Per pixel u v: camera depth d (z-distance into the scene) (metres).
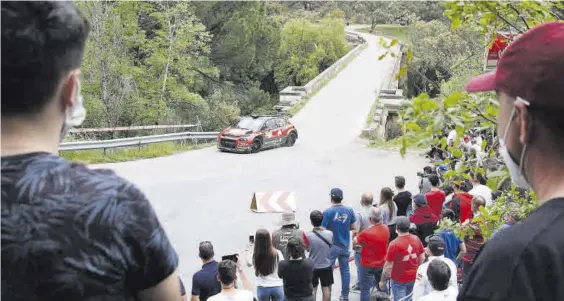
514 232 1.43
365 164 22.47
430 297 5.90
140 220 1.34
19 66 1.31
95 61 27.52
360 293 9.53
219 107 38.44
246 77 49.06
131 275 1.35
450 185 9.77
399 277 8.12
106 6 28.61
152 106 31.27
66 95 1.41
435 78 44.34
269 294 7.85
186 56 35.56
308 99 39.53
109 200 1.32
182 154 23.58
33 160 1.33
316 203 16.91
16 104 1.34
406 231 8.20
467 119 2.62
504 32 3.68
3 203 1.27
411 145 2.58
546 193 1.52
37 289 1.26
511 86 1.52
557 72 1.45
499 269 1.40
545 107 1.47
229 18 45.75
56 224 1.27
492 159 3.18
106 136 27.06
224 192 17.52
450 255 8.56
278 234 8.73
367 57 62.41
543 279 1.35
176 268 1.43
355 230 9.66
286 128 26.44
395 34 86.38
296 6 100.00
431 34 47.25
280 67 57.03
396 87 41.19
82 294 1.27
